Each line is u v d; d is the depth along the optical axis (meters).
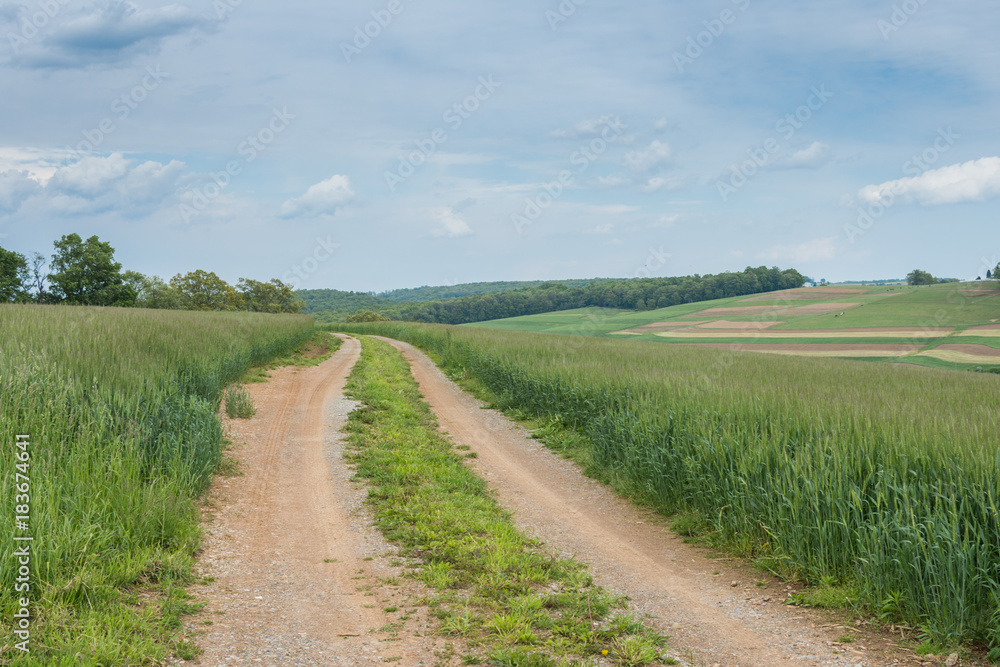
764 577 6.74
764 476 7.54
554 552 7.39
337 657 4.64
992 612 4.89
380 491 9.46
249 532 7.61
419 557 7.02
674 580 6.68
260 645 4.75
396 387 20.44
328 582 6.25
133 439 8.04
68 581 5.08
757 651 4.94
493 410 17.94
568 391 15.06
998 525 5.16
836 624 5.48
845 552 6.14
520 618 5.33
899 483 6.23
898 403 9.76
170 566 5.90
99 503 6.44
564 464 12.21
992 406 10.50
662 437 9.79
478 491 9.93
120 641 4.43
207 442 9.28
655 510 9.37
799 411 8.90
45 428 7.49
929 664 4.69
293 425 14.09
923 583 5.24
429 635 5.08
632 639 4.95
